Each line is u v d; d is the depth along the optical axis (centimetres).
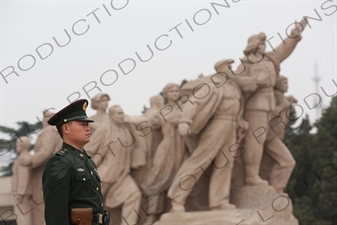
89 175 1241
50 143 3164
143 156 3262
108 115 3269
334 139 5606
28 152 3169
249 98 3362
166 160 3244
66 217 1203
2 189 3331
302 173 5534
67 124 1273
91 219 1223
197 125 3177
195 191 3275
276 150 3491
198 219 3138
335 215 5509
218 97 3181
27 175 3159
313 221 5466
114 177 3189
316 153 5572
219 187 3212
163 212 3278
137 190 3222
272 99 3375
